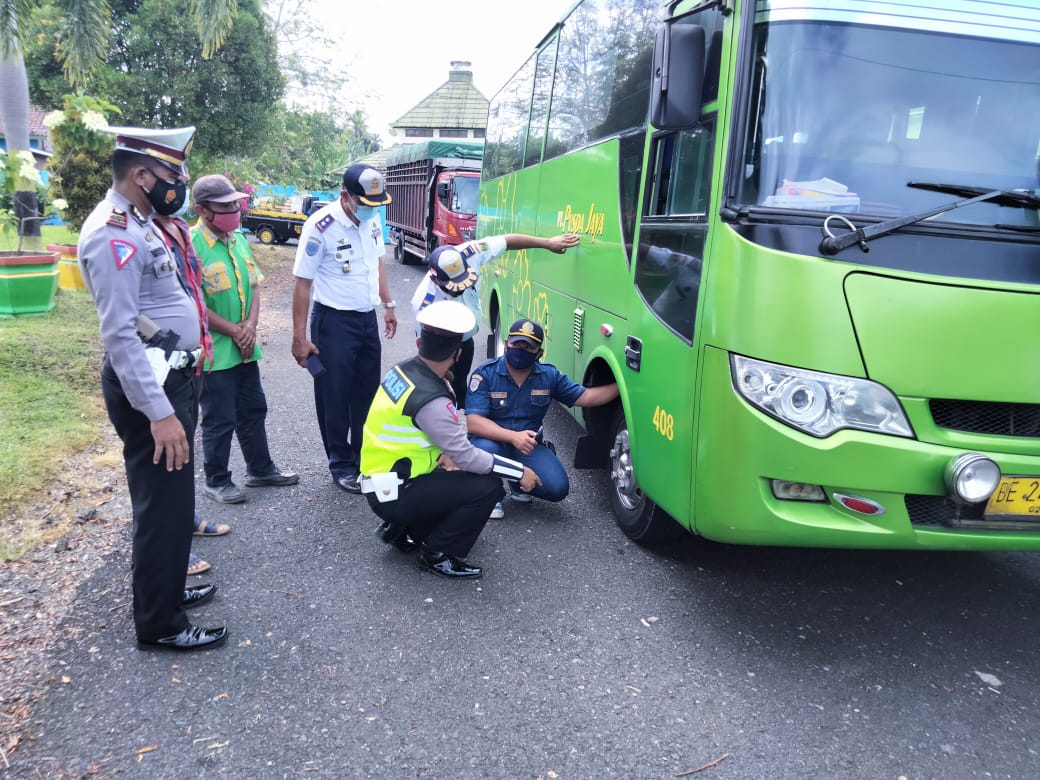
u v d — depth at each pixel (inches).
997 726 109.6
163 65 553.0
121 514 170.6
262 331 405.7
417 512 144.3
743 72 119.0
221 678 115.3
